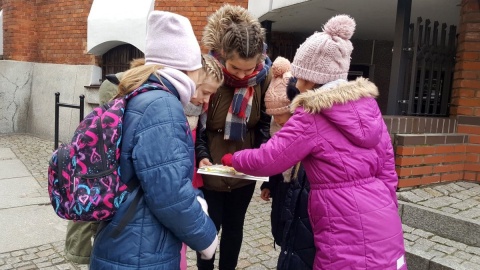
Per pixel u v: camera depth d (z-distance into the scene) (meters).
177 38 1.68
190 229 1.51
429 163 3.97
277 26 6.65
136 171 1.48
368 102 1.81
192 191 1.52
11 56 8.94
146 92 1.56
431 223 3.41
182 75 1.64
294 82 2.06
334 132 1.78
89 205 1.45
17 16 8.79
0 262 3.23
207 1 6.27
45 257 3.34
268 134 2.52
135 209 1.52
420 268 2.99
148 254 1.52
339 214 1.75
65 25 8.27
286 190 2.22
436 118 4.14
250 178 2.08
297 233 2.01
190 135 1.64
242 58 2.13
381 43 8.04
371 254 1.72
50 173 1.56
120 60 7.67
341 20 1.85
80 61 8.09
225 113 2.41
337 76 1.85
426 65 4.57
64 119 8.30
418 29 4.35
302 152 1.80
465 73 4.27
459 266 2.82
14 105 9.05
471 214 3.36
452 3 4.59
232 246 2.70
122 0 7.23
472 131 4.25
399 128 3.84
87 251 2.49
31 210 4.35
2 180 5.43
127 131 1.51
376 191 1.80
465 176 4.30
